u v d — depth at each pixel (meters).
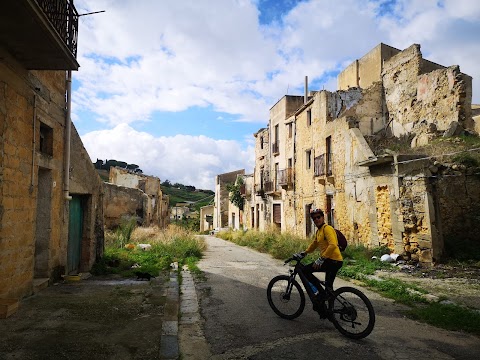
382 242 13.09
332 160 17.31
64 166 8.37
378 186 13.27
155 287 7.79
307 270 5.60
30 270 6.68
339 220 16.50
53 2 6.01
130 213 23.59
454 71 16.36
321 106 19.05
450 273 9.81
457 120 16.14
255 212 31.53
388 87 20.20
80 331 4.75
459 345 4.77
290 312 5.93
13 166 6.04
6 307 5.29
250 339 4.94
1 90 5.68
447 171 12.29
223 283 8.96
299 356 4.34
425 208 11.27
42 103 7.17
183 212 72.19
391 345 4.72
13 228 6.05
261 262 13.05
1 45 5.69
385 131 19.86
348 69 24.67
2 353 3.96
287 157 24.17
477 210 12.49
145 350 4.20
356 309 4.98
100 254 11.15
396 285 8.28
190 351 4.51
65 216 8.48
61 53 6.03
